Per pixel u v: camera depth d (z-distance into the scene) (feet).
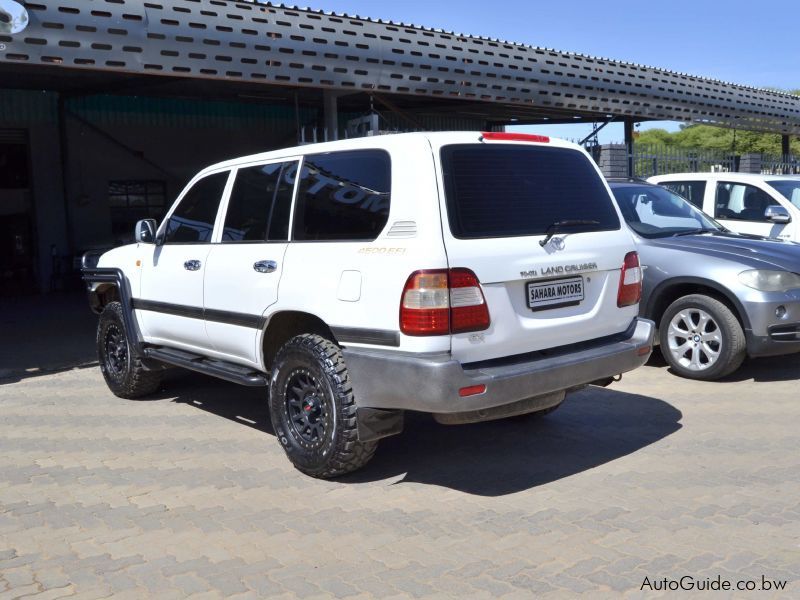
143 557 12.84
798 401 21.08
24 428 20.48
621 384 23.39
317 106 57.88
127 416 21.38
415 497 15.16
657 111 50.47
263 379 17.17
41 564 12.66
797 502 14.35
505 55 40.34
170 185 56.39
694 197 32.78
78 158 52.26
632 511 14.16
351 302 14.61
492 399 13.82
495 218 14.53
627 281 16.74
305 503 14.96
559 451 17.62
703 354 23.39
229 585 11.84
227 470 16.87
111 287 23.88
